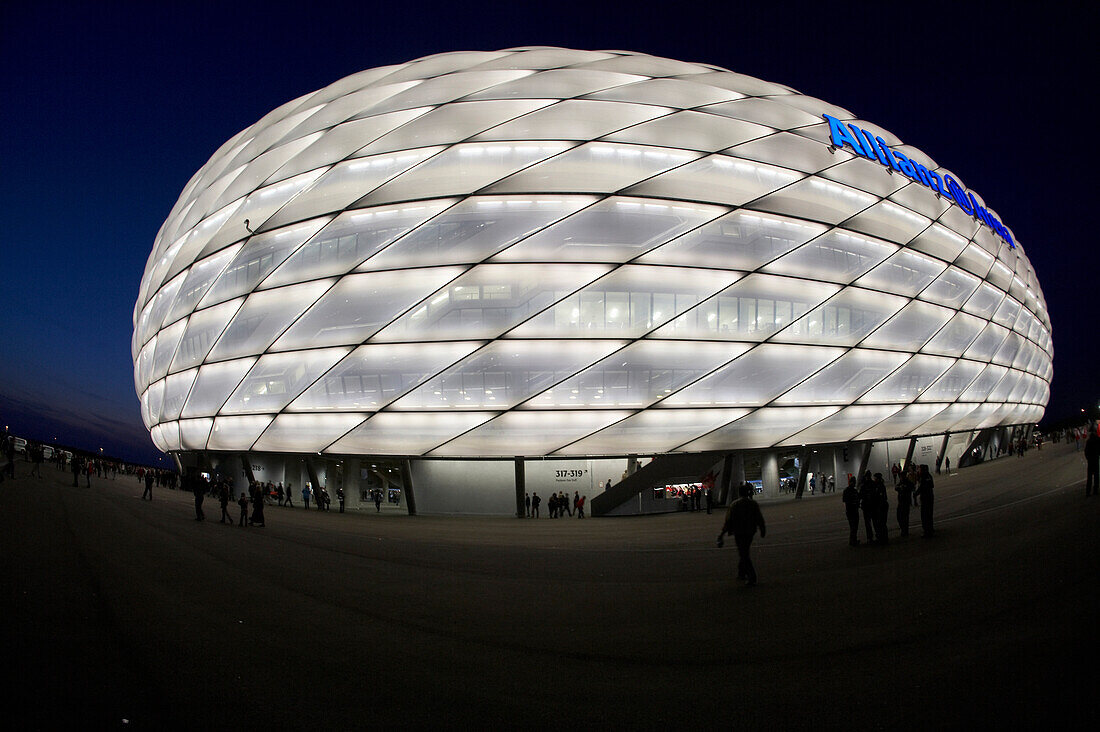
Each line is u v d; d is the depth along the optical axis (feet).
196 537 49.83
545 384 86.79
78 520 54.95
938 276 110.42
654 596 28.22
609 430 89.04
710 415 90.89
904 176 110.83
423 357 87.40
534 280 86.69
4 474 96.12
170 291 113.50
